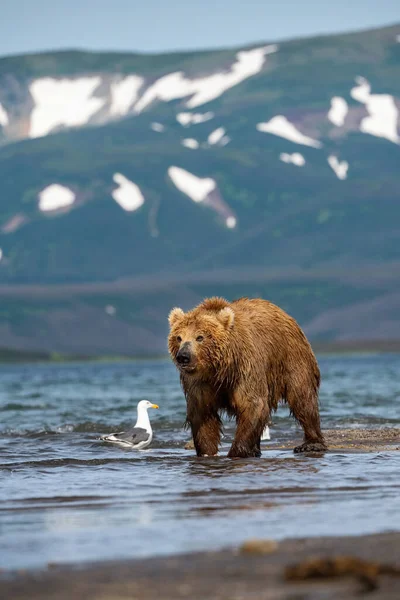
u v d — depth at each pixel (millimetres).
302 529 32469
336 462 54156
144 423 70188
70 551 29641
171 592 24312
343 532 31688
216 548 29531
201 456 58719
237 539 30906
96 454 64062
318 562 25531
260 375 57594
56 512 37938
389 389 166250
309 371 62094
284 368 60969
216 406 58906
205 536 31578
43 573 26625
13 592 24625
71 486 46188
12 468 54750
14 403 139375
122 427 87812
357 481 45500
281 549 29062
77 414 110250
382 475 47719
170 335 57438
